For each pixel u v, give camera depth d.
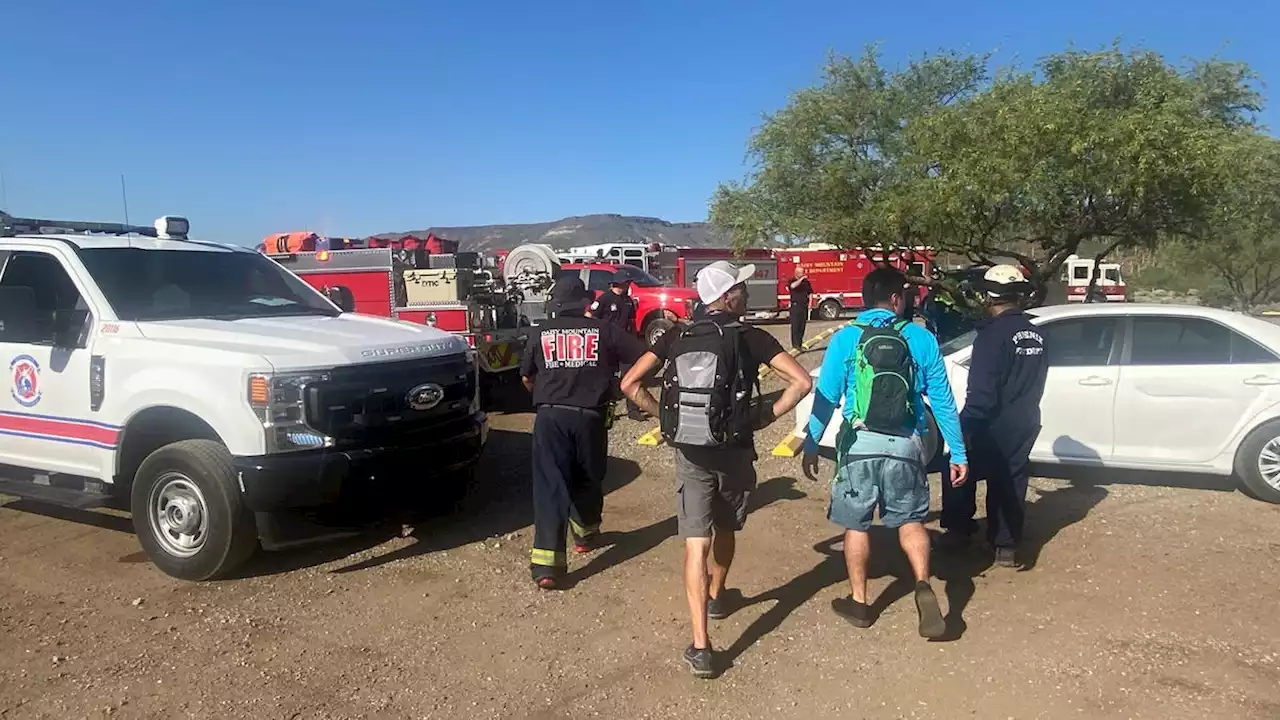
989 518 5.19
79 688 3.83
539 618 4.59
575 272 5.28
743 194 15.81
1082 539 5.67
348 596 4.90
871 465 4.20
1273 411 6.38
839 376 4.29
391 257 11.34
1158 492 6.71
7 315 5.56
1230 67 13.79
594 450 5.11
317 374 5.00
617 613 4.65
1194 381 6.57
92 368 5.49
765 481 7.24
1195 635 4.26
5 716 3.60
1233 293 36.06
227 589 5.00
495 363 11.28
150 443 5.55
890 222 12.16
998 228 11.75
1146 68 11.02
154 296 5.91
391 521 6.12
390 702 3.73
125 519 6.36
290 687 3.85
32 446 5.82
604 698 3.75
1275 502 6.39
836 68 15.27
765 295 30.77
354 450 5.08
